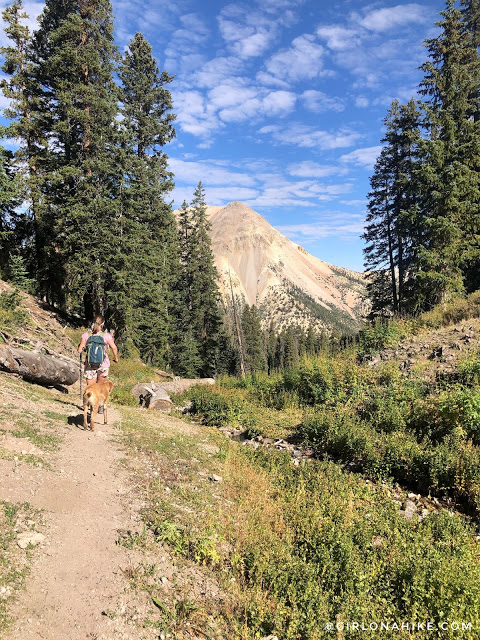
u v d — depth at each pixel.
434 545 5.16
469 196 19.42
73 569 3.54
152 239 31.73
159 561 4.03
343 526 5.27
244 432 12.08
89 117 22.42
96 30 22.92
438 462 7.20
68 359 12.58
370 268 34.38
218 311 47.34
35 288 23.92
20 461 5.18
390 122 32.03
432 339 13.85
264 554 4.46
